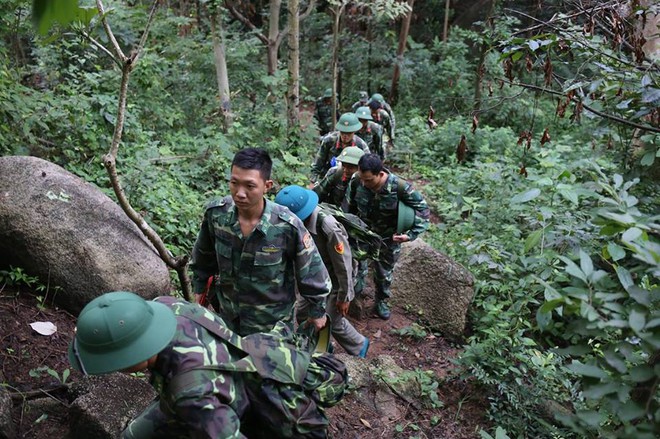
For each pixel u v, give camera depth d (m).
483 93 12.02
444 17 18.73
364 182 4.64
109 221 4.26
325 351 3.11
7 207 3.98
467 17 18.48
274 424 2.31
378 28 16.59
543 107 13.02
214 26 9.16
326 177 5.12
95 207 4.26
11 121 5.35
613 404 1.95
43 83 7.68
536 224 5.48
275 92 9.91
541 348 4.83
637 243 1.99
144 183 5.74
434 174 10.31
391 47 16.59
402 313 5.48
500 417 4.00
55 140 5.87
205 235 3.06
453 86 14.76
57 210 4.07
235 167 2.73
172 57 9.22
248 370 2.22
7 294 3.99
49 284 4.02
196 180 7.24
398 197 4.73
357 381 4.10
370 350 4.91
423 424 3.99
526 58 3.87
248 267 2.88
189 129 9.21
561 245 4.74
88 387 3.25
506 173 7.06
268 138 9.40
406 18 15.55
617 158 5.87
